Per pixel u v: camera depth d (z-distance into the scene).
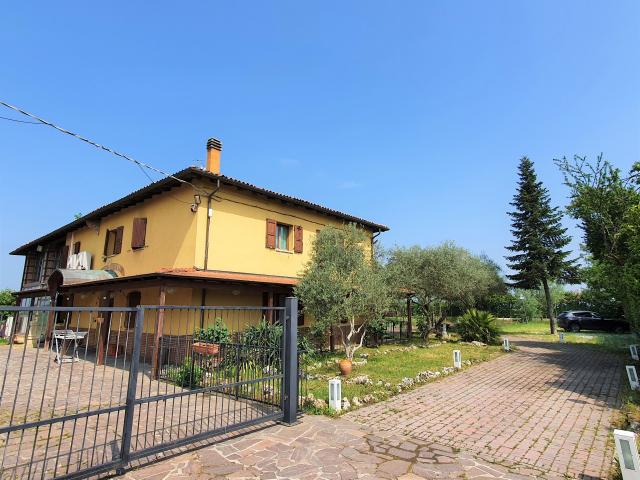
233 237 14.93
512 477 4.72
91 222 19.62
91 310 4.54
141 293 15.09
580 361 14.56
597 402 8.44
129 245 16.97
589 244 15.88
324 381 10.12
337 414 7.23
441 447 5.68
